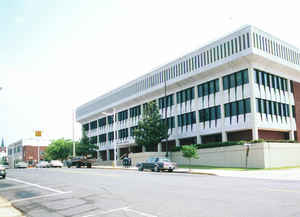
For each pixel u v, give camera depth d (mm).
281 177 21156
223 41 41188
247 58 38000
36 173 32156
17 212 10172
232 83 40938
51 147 80375
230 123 40406
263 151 32906
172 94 52094
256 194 11664
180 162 44469
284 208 8727
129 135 63312
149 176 22906
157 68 54344
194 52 46000
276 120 41000
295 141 39906
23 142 111375
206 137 45656
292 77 45625
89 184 17828
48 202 11977
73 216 9078
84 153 66250
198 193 12453
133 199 11547
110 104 70500
